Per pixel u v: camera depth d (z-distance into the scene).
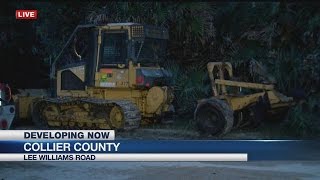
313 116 12.83
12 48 17.47
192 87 14.29
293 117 12.33
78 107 12.66
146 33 12.34
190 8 15.21
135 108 12.11
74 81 13.06
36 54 17.25
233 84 12.38
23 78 17.47
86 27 12.78
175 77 14.47
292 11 14.36
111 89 12.74
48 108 13.14
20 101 13.62
